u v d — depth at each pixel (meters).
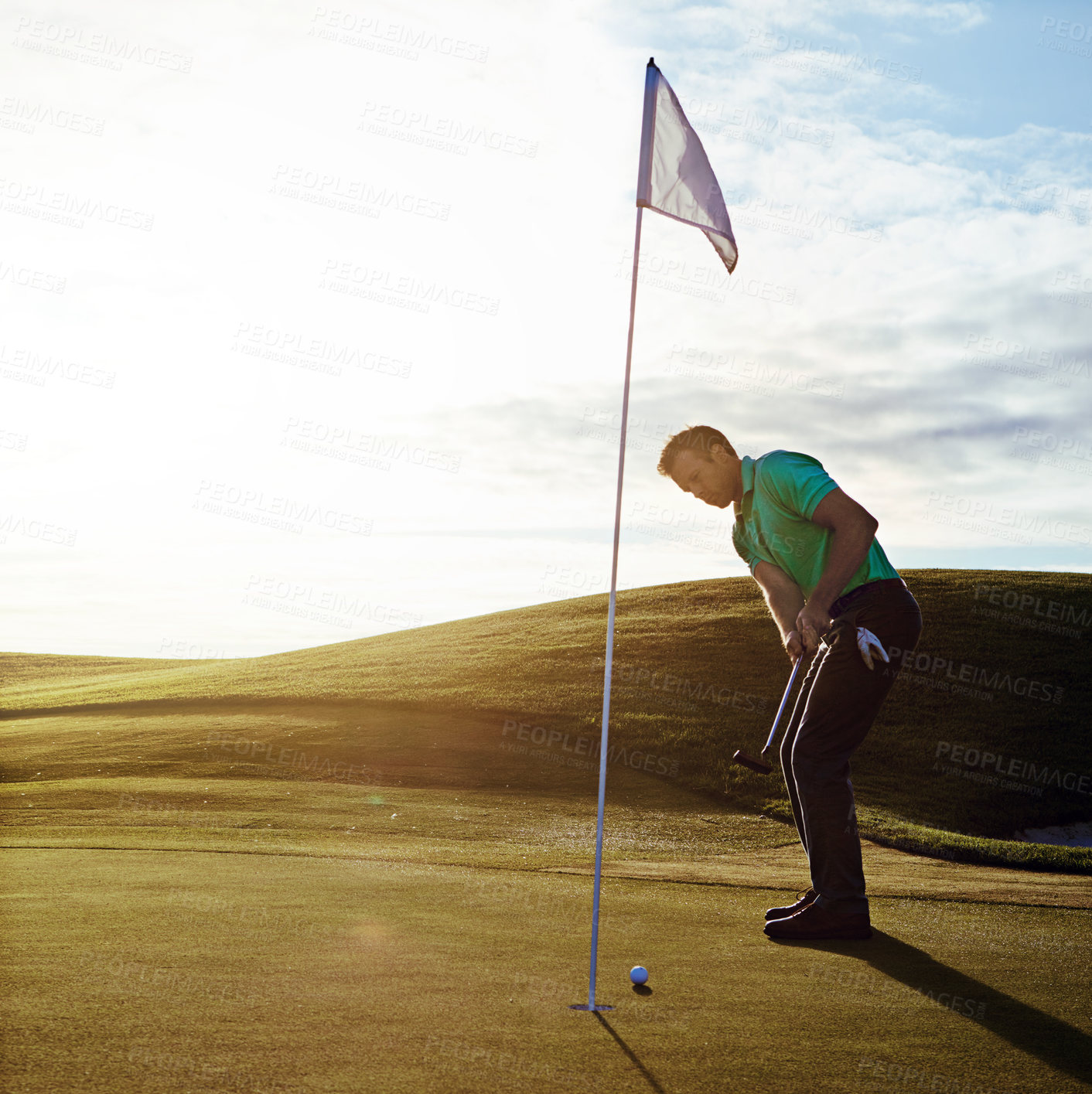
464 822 10.41
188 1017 2.36
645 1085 2.04
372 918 3.72
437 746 15.96
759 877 5.76
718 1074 2.13
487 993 2.69
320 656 29.00
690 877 5.56
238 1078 1.97
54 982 2.63
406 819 10.36
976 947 3.65
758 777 14.41
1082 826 15.08
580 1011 2.57
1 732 18.22
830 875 3.87
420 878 4.91
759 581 4.47
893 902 4.76
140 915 3.60
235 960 2.94
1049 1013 2.71
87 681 34.75
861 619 4.14
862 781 15.95
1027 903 4.76
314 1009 2.47
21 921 3.48
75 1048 2.11
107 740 16.48
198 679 26.03
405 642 29.25
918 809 14.95
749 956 3.38
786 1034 2.44
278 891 4.28
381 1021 2.39
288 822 9.58
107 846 6.04
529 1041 2.30
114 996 2.52
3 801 10.65
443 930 3.57
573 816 11.54
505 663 22.52
